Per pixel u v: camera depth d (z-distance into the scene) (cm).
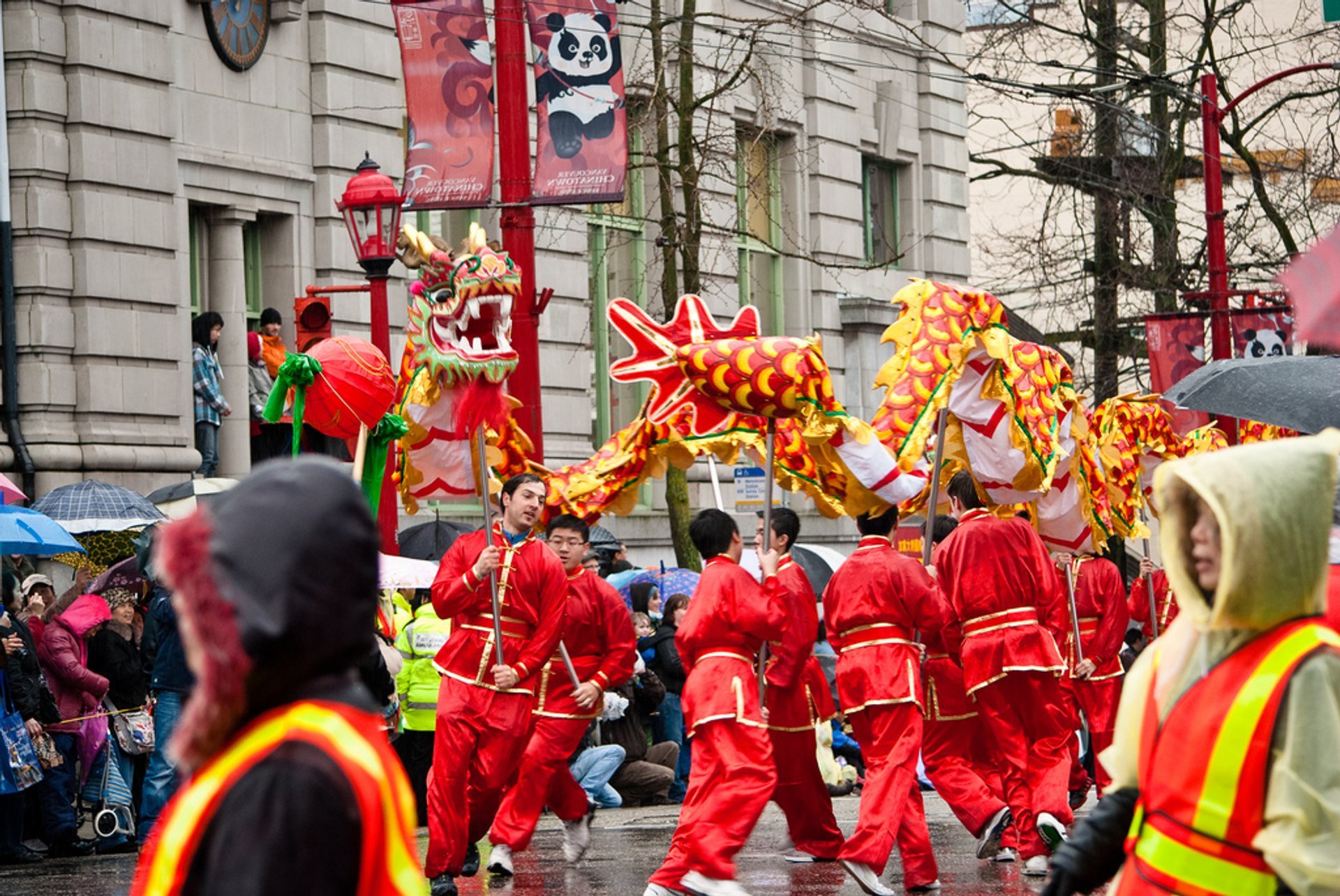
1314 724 517
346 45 2681
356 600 396
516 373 1847
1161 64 3978
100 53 2294
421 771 1817
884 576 1314
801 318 3669
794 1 3619
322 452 2545
